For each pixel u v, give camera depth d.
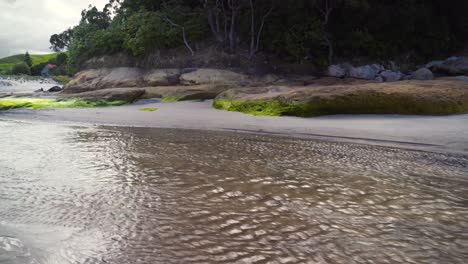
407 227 4.16
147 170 6.66
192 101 22.14
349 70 33.75
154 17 32.03
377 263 3.26
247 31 34.59
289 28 33.88
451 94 14.99
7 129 12.07
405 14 36.53
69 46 40.00
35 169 6.65
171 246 3.53
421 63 38.69
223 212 4.54
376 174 6.67
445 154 8.49
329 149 9.05
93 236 3.74
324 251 3.49
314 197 5.25
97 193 5.24
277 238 3.78
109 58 34.56
